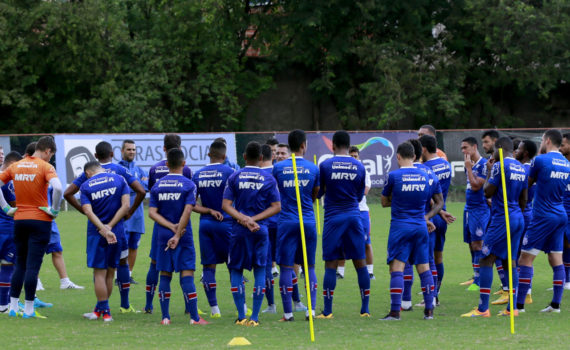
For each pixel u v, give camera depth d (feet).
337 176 101.09
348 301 118.32
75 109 409.69
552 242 105.29
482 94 441.68
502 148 105.40
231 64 408.26
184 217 98.32
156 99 395.75
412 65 401.29
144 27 421.59
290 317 100.83
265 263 99.09
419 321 98.84
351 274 148.87
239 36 422.41
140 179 137.49
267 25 411.13
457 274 147.02
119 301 119.34
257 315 98.02
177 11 382.63
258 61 436.35
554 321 97.40
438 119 437.99
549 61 407.44
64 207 295.48
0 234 108.06
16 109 396.37
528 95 446.19
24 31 379.35
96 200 101.45
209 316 106.52
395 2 413.59
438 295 124.06
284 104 434.30
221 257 106.63
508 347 79.00
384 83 396.16
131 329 93.45
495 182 102.83
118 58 405.59
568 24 396.37
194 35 396.16
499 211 103.24
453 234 215.92
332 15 409.49
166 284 99.35
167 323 98.27
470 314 103.45
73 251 182.39
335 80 428.56
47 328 93.91
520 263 106.42
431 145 115.44
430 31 439.63
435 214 105.60
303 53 415.44
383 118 390.63
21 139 277.03
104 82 402.31
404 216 100.63
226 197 98.89
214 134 296.51
